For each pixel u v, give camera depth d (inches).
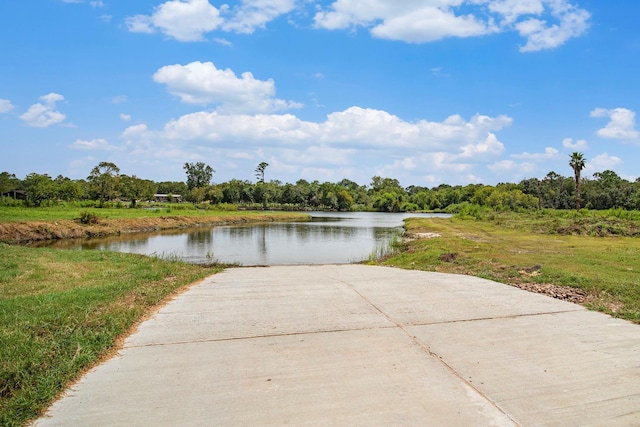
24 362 149.6
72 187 2074.3
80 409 128.0
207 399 134.6
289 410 127.6
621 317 231.6
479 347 182.7
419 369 158.7
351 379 149.5
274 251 791.1
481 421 121.9
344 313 235.5
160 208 2228.1
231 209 2687.0
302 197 3757.4
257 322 217.5
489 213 1847.9
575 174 1990.7
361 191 4842.5
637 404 133.0
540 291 302.5
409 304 257.1
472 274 386.6
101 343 178.7
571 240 837.8
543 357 171.6
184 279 343.0
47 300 243.4
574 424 121.0
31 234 991.0
